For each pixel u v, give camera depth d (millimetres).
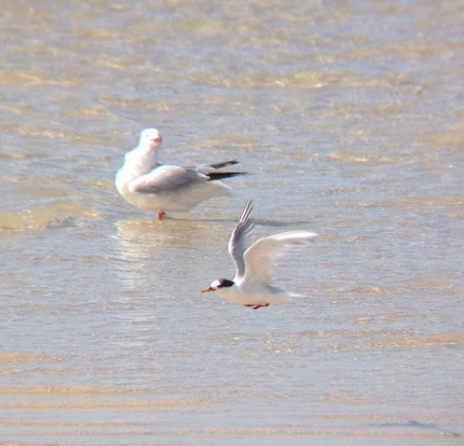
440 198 18281
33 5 30938
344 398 10844
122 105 23812
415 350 12188
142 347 12188
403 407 10633
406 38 29734
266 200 18328
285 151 21094
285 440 9766
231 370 11570
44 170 19531
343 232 16562
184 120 23000
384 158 20656
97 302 13648
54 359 11789
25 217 17203
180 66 26797
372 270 14844
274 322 12984
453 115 23422
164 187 17500
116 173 19703
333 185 19094
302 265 15031
